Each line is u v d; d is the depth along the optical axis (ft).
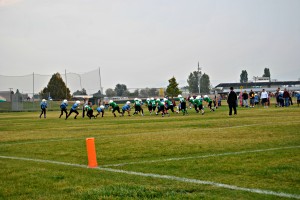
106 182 21.79
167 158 29.30
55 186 21.30
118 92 238.89
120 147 36.01
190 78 434.30
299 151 29.63
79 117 110.22
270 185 19.76
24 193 20.12
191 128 53.83
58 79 207.21
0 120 100.68
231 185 20.03
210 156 29.07
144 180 22.03
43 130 62.03
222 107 142.61
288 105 122.83
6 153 35.86
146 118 87.35
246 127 50.62
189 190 19.33
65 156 32.53
